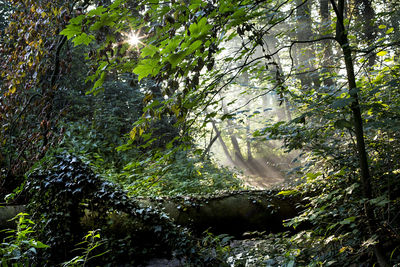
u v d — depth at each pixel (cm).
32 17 574
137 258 459
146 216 451
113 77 1034
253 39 229
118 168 788
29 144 596
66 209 450
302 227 499
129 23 211
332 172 331
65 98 867
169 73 188
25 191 484
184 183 740
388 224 237
